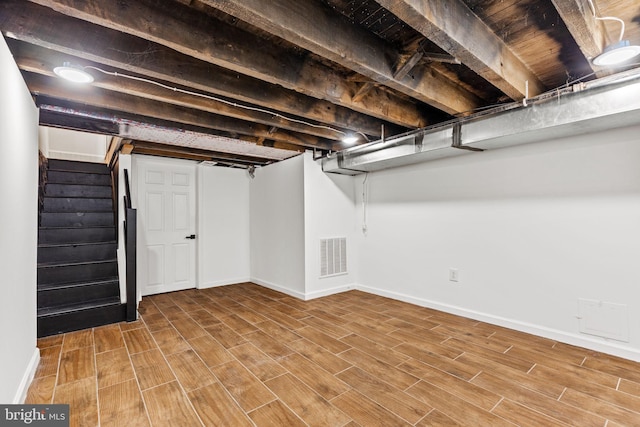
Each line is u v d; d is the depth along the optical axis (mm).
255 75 1846
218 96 2414
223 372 2250
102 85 1994
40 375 2209
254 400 1916
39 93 2178
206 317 3459
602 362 2312
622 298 2373
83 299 3381
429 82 2180
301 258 4207
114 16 1357
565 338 2650
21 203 1968
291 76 1960
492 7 1539
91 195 4504
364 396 1947
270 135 3312
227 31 1688
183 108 2703
